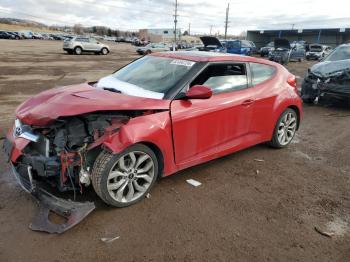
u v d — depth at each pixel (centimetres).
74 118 331
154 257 281
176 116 369
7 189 379
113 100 345
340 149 563
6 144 357
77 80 1274
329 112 838
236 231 320
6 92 983
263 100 480
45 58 2322
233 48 3008
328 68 867
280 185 421
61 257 277
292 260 285
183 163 394
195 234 313
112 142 319
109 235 306
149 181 365
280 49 2544
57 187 332
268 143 545
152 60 468
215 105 411
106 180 325
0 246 286
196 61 421
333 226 337
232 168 466
